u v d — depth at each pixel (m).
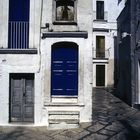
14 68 12.15
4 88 12.18
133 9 16.83
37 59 12.18
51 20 12.30
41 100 12.24
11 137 10.52
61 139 10.27
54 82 12.52
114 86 28.48
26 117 12.52
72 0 12.52
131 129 11.65
